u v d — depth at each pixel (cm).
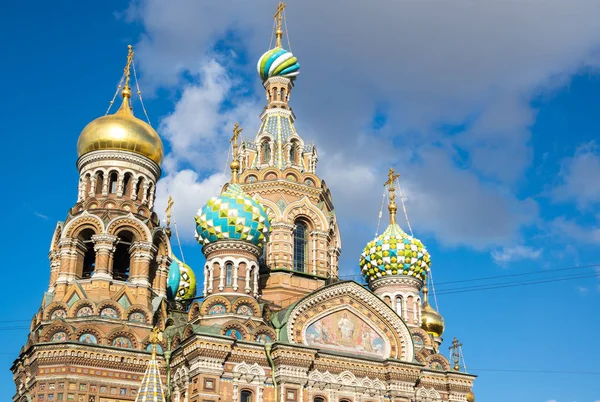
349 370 6022
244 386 5625
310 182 7494
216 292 6059
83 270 6750
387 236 7231
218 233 6162
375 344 6281
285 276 6869
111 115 6862
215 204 6250
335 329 6153
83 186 6688
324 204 7431
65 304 6072
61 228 6612
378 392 6084
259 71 8144
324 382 5875
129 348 5950
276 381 5712
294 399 5684
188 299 7225
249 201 6325
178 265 7569
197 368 5491
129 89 7162
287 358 5734
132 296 6266
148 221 6588
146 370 5419
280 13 8456
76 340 5822
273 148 7562
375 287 7138
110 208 6512
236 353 5666
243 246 6175
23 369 6069
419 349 6706
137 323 6128
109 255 6359
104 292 6209
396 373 6141
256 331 5850
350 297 6297
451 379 6531
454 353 6956
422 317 7850
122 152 6706
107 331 5991
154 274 6625
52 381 5684
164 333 6200
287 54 8094
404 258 7075
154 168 6888
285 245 7062
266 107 7956
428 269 7256
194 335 5553
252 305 5997
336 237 7488
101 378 5797
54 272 6506
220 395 5506
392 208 7494
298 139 7681
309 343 5991
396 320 6388
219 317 5894
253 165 7562
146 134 6850
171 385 5866
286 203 7231
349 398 5956
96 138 6688
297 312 6025
